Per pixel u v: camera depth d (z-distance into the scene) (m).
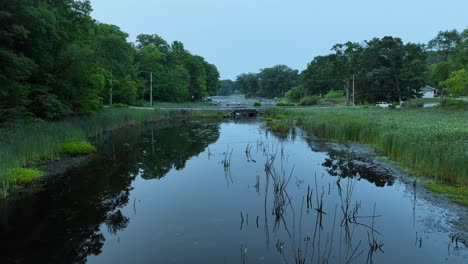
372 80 60.97
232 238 6.53
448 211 7.82
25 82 17.75
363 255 5.78
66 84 21.89
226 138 22.31
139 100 56.75
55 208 8.34
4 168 9.94
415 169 11.70
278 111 42.22
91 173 12.09
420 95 62.03
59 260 5.76
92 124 22.64
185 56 84.38
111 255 5.88
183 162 14.38
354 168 12.53
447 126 16.92
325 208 8.20
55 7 19.73
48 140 13.86
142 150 17.56
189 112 43.44
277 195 9.27
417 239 6.39
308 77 87.50
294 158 14.93
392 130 16.62
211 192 9.72
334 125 21.66
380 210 7.98
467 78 36.38
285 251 5.96
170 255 5.84
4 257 5.87
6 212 8.05
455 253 5.81
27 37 15.33
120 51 28.14
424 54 62.41
